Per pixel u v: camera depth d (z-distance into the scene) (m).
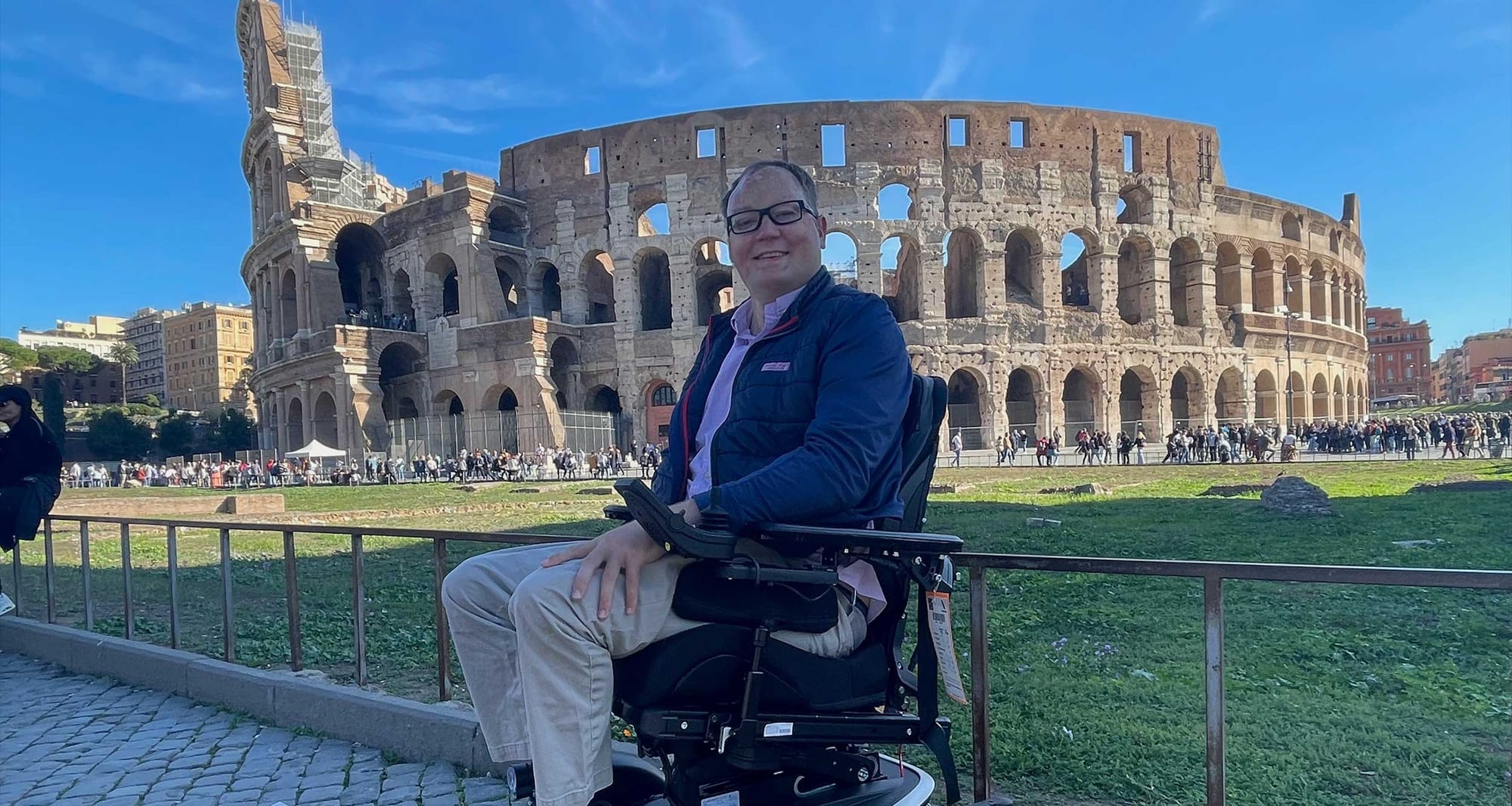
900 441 2.76
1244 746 4.98
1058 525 16.86
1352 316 71.88
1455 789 4.35
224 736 5.94
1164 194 57.28
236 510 27.38
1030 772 4.79
